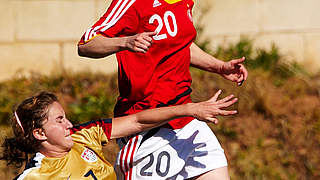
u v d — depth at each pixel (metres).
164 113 13.12
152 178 14.22
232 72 15.85
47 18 31.95
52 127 12.55
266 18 31.75
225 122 26.17
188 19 14.44
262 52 30.59
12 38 31.91
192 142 14.43
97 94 28.72
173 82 14.29
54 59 31.98
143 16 13.71
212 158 14.41
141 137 14.20
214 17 31.75
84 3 32.00
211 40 31.70
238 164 23.38
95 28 13.38
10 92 29.05
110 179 13.38
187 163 14.45
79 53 13.54
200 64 16.06
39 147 12.77
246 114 26.67
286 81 29.44
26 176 12.44
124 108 14.59
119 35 13.82
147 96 14.21
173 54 14.15
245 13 31.72
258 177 22.55
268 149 24.44
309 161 23.53
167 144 14.29
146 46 12.24
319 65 31.36
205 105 12.52
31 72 31.19
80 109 27.22
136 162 14.35
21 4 31.83
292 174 22.80
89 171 13.04
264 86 28.06
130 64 14.09
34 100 12.62
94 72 31.70
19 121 12.68
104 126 13.62
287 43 31.70
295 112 26.70
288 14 31.72
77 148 13.13
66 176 12.76
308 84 29.17
